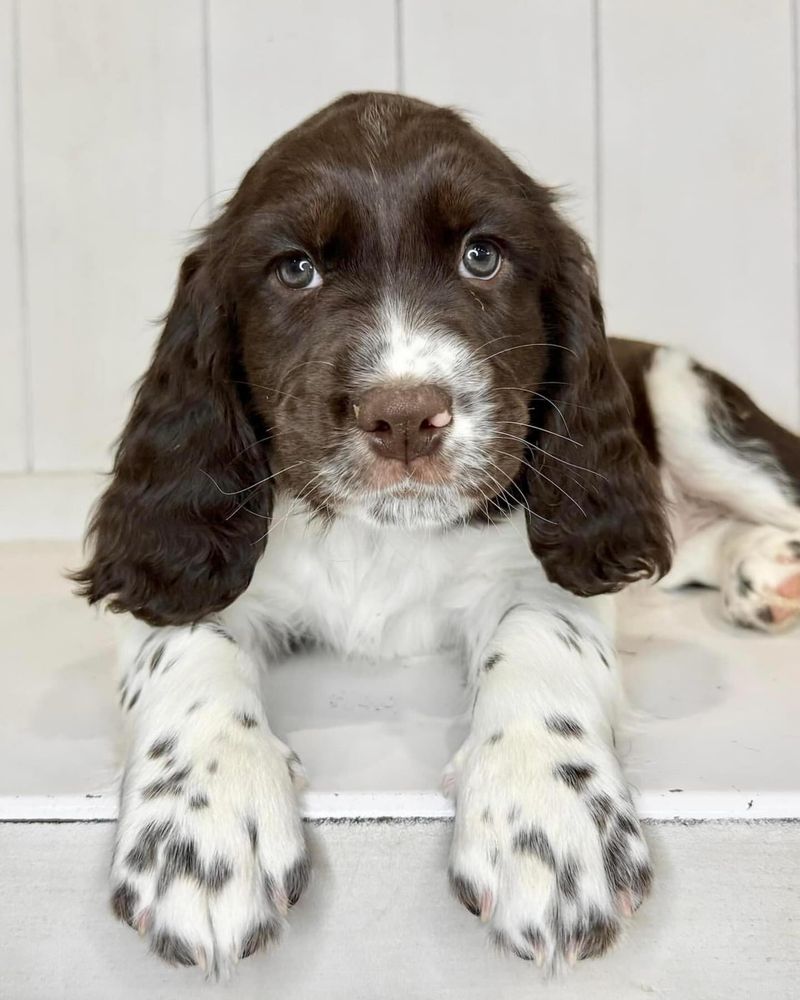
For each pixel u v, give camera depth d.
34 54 0.70
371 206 0.38
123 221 0.71
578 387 0.42
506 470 0.37
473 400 0.35
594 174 0.71
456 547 0.42
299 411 0.36
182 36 0.69
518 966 0.32
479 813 0.31
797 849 0.33
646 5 0.69
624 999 0.33
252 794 0.31
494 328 0.39
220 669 0.36
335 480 0.35
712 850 0.33
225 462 0.40
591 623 0.39
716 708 0.39
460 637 0.43
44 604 0.52
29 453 0.74
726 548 0.52
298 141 0.40
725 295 0.72
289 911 0.32
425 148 0.39
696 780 0.34
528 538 0.42
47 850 0.33
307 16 0.69
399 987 0.33
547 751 0.32
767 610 0.46
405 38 0.69
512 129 0.70
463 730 0.37
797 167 0.70
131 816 0.32
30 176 0.71
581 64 0.70
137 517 0.41
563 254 0.42
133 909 0.31
